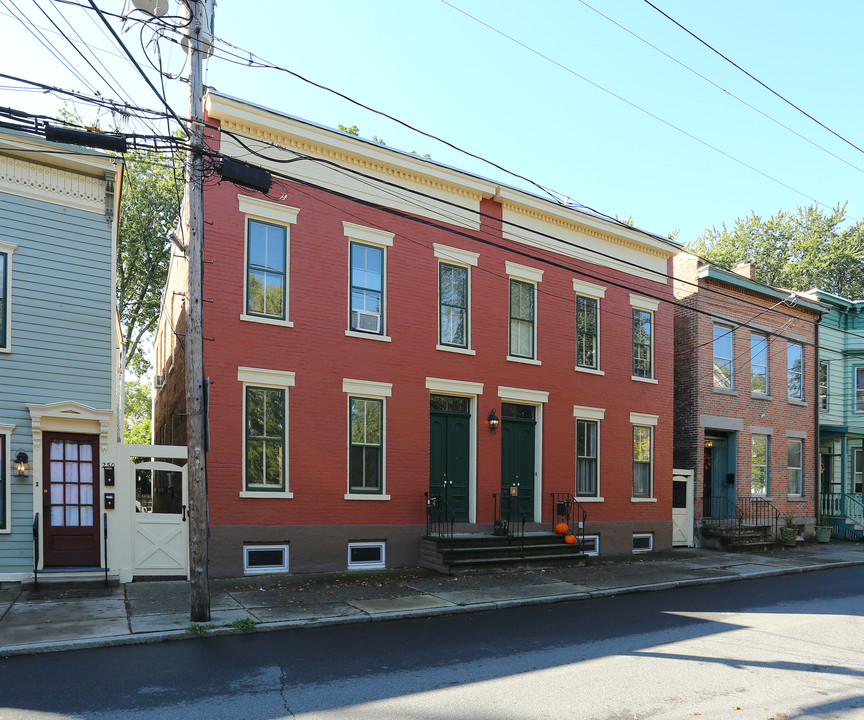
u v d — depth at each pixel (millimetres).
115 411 13203
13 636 9008
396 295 16094
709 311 22672
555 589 13703
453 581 14172
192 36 10188
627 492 19969
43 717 6375
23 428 12203
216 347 13750
